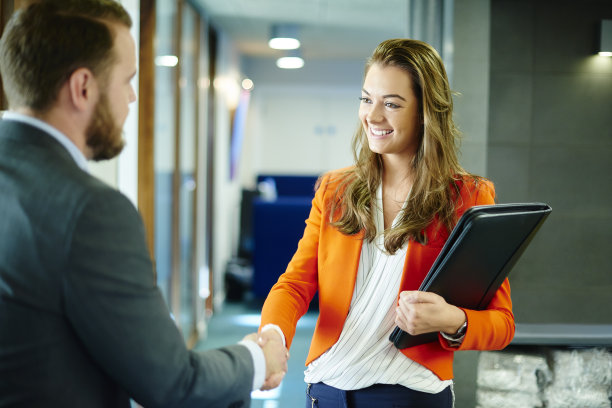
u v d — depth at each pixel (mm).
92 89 866
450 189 1260
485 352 2266
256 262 5910
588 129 3037
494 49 2982
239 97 7336
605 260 3096
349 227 1270
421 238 1221
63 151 850
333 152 8992
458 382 2592
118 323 791
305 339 4766
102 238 789
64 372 803
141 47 2988
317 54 7762
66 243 772
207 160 5539
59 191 797
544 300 3104
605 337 2205
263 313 1293
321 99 8914
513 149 3027
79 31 850
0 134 861
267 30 6043
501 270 1192
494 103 3008
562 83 3010
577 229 3080
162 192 3443
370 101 1259
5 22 1553
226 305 6039
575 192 3064
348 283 1262
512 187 3043
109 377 875
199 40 4828
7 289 786
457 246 1044
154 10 2990
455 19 2719
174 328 870
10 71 854
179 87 3865
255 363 1002
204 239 5387
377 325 1235
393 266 1241
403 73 1217
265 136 8969
